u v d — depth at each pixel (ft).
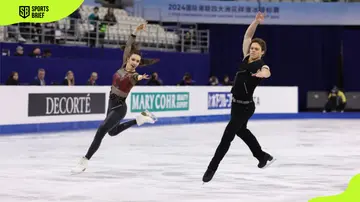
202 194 38.50
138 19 142.31
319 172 49.47
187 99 111.75
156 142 75.10
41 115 85.87
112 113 44.45
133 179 44.70
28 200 35.65
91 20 121.90
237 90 39.19
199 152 63.93
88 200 35.88
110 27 129.29
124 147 68.54
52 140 75.36
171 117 108.17
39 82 93.25
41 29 118.52
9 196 36.94
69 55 116.57
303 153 64.03
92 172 48.19
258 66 38.58
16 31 114.62
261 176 46.93
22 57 105.70
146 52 127.13
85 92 92.32
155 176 46.37
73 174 46.75
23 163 53.26
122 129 46.24
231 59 160.15
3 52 107.86
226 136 39.55
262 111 129.39
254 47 39.04
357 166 53.57
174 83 133.49
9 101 81.66
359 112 156.15
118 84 44.29
